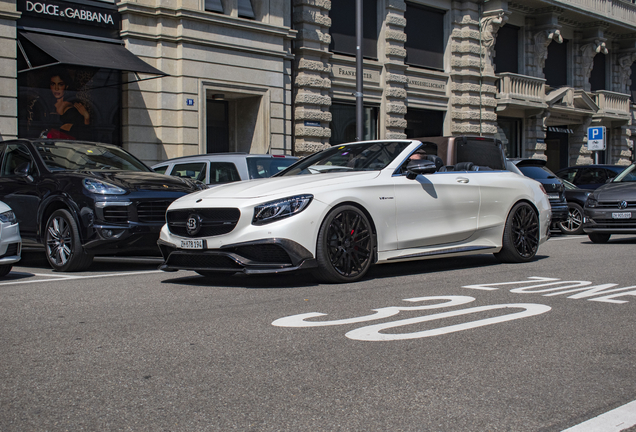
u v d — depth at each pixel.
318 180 6.49
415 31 23.84
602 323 4.69
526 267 7.81
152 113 16.97
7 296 5.94
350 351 3.89
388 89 22.50
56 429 2.74
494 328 4.49
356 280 6.54
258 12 18.77
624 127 33.66
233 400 3.07
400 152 7.27
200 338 4.21
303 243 6.08
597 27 30.56
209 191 6.64
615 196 11.58
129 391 3.21
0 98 14.56
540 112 27.88
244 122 19.36
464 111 25.22
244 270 6.02
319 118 20.27
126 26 16.47
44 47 14.62
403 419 2.84
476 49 25.23
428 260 8.55
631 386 3.30
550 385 3.30
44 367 3.61
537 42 28.41
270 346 4.00
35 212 8.36
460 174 7.71
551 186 14.25
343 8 21.44
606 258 8.94
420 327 4.50
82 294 5.99
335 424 2.78
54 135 15.65
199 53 17.36
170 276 7.29
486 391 3.21
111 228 7.66
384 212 6.75
